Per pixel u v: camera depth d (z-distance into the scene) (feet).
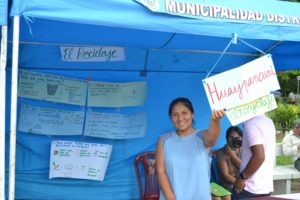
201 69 18.92
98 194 17.30
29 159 16.40
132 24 11.18
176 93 18.58
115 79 17.49
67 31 14.21
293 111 50.21
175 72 18.52
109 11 10.93
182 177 11.96
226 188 17.87
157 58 17.76
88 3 10.69
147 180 17.67
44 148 16.62
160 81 18.28
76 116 16.94
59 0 10.34
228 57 19.06
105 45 16.44
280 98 81.82
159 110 18.28
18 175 16.28
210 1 12.42
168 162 12.09
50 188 16.67
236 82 11.76
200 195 11.91
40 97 16.37
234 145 18.22
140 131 17.89
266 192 13.38
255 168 12.98
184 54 18.13
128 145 17.79
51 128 16.60
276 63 20.24
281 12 13.71
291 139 24.36
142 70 17.87
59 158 16.63
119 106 17.46
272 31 13.25
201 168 12.02
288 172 22.81
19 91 16.05
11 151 9.87
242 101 11.75
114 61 17.15
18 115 16.10
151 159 17.94
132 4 11.21
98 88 17.17
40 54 15.99
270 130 13.41
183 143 12.25
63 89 16.69
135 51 17.26
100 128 17.24
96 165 17.12
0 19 9.69
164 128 18.35
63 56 16.29
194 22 11.98
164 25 11.57
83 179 17.04
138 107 17.90
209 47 17.71
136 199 17.92
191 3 12.00
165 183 12.06
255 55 19.44
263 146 13.07
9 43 14.08
